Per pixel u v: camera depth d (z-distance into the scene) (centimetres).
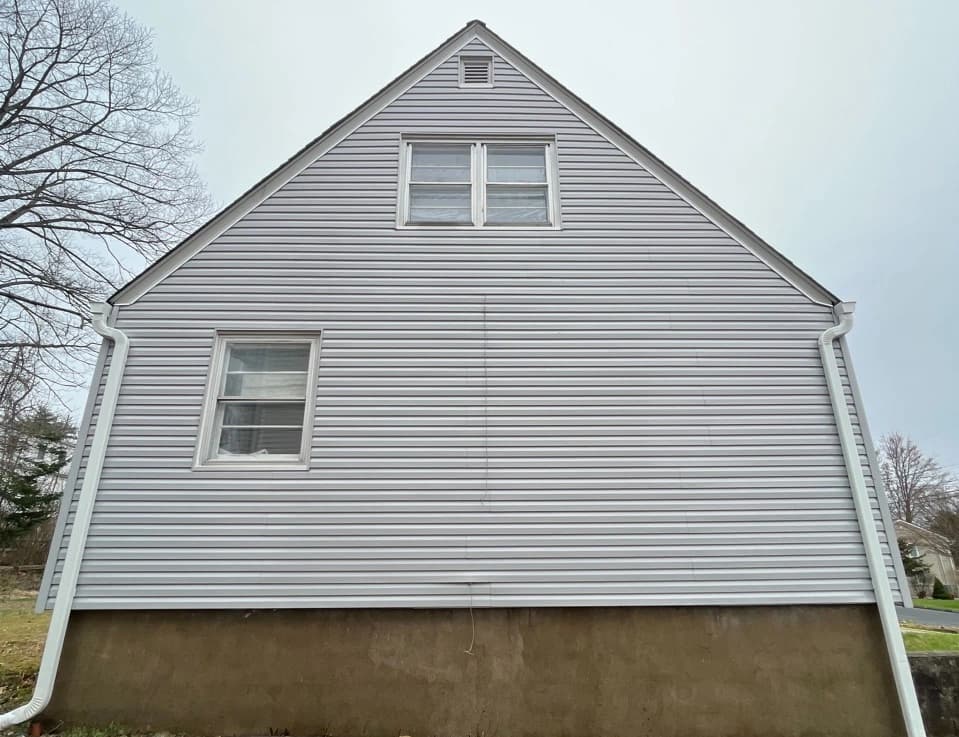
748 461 531
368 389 545
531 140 662
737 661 479
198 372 545
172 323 558
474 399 545
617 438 536
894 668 472
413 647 477
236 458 530
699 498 519
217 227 595
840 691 473
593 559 499
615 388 553
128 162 1523
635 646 481
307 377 558
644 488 521
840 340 578
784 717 466
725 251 603
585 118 664
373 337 563
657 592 491
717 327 575
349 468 519
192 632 475
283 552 493
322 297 575
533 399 547
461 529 504
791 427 543
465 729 459
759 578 497
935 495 4034
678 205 621
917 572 3225
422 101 671
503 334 568
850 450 531
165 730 452
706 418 544
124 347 541
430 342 563
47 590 479
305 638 477
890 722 466
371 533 501
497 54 696
